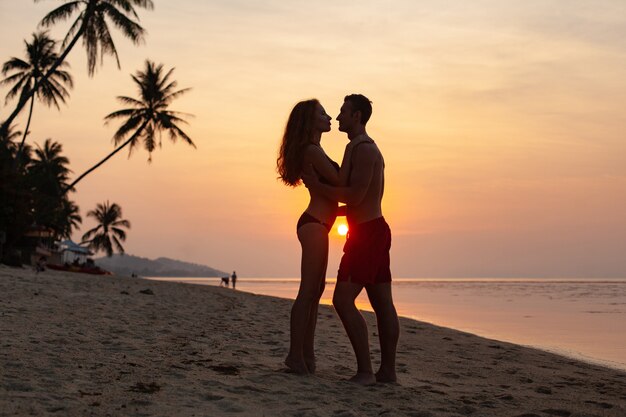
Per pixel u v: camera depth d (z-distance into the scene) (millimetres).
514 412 4148
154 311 10234
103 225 76938
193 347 6184
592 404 4727
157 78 42250
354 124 4852
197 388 4086
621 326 15352
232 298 17406
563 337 12391
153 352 5613
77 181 40938
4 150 38312
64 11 32531
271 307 14352
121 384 4074
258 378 4590
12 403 3381
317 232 4879
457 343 9648
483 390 5203
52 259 56375
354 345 4793
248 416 3486
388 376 4918
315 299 5109
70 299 10898
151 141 42719
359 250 4750
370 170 4656
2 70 41781
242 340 7199
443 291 61312
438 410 4039
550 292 56750
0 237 30328
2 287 12078
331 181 4773
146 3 33188
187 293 18031
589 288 78562
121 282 22500
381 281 4895
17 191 33000
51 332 6422
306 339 5176
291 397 4035
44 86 41969
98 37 33500
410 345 8891
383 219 4832
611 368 7648
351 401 4074
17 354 4898
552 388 5602
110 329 7141
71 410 3348
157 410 3471
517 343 11117
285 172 4941
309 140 4852
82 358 4973
